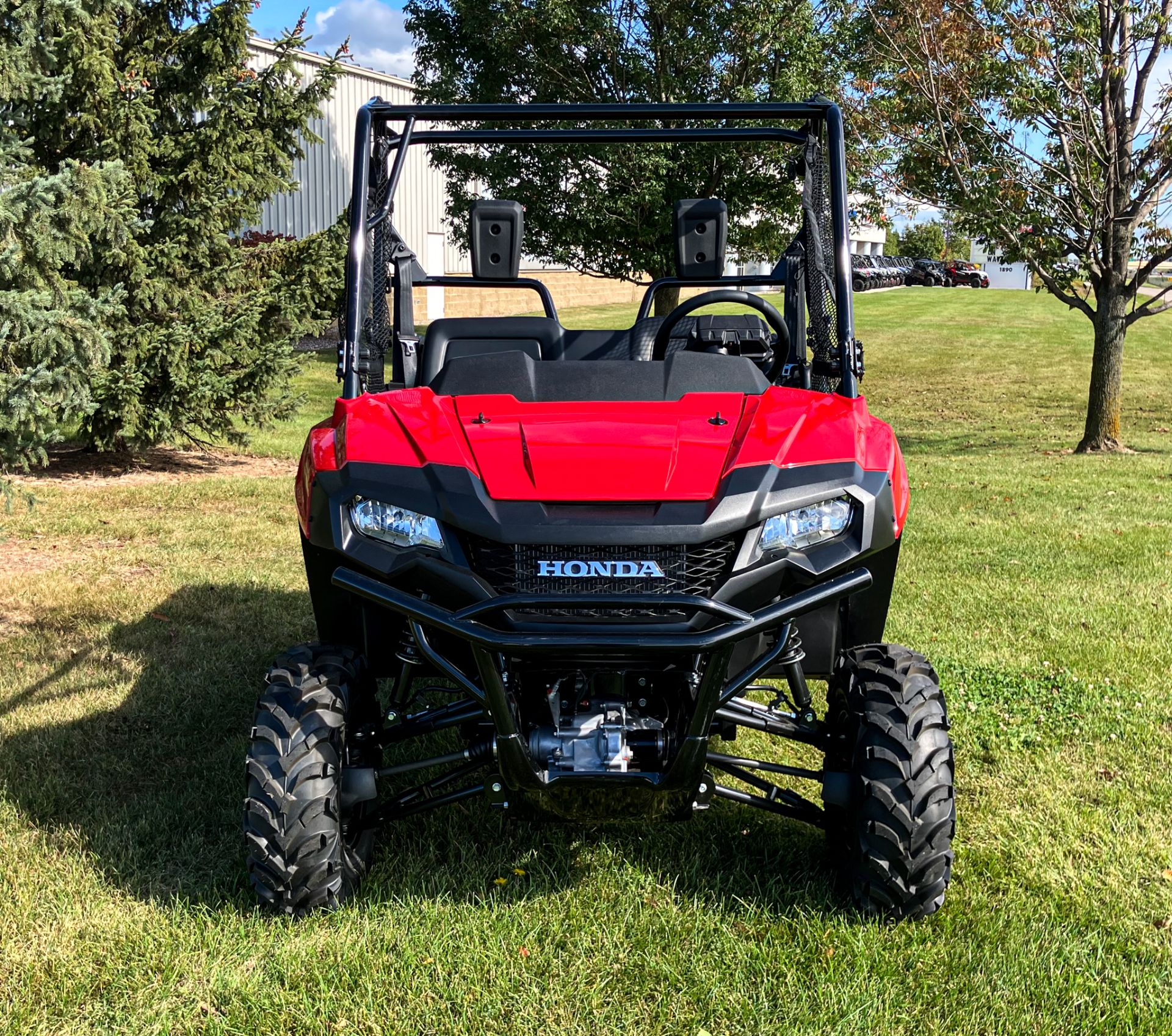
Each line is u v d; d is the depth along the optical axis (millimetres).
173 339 9047
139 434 9312
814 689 4570
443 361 3709
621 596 2578
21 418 5320
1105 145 10844
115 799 3617
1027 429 14414
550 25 13539
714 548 2662
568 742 2725
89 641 5191
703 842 3342
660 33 13859
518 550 2654
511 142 3826
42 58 5742
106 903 2969
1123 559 6734
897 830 2764
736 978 2631
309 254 9578
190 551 6887
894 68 11680
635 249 14273
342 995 2574
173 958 2721
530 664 2746
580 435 2918
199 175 9023
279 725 2871
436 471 2791
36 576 6242
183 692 4559
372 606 3164
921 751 2799
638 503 2684
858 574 2736
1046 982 2617
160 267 9125
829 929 2816
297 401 10062
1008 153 11195
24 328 5348
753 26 13016
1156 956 2727
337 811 2869
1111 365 11727
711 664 2596
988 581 6215
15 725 4207
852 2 12992
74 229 5688
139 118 8695
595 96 14281
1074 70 10641
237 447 11141
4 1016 2512
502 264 3914
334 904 2910
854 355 3230
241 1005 2529
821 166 3791
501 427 2988
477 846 3318
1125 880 3082
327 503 2883
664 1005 2547
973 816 3473
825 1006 2520
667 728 2803
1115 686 4570
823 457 2842
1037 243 11398
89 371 5668
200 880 3102
